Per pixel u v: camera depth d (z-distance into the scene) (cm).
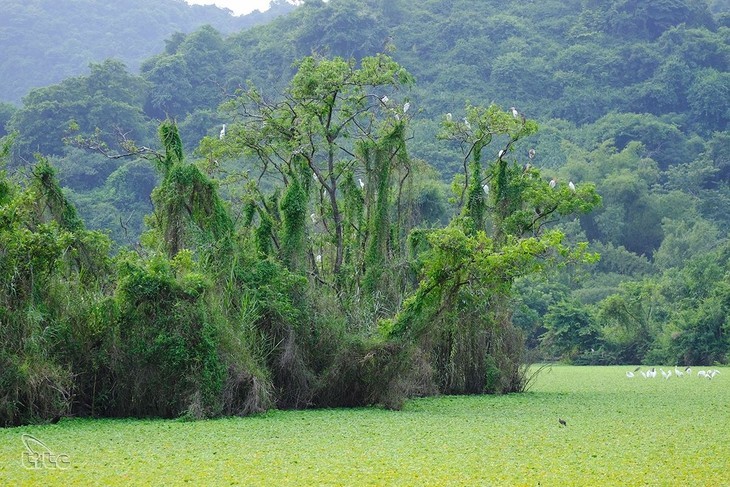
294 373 3562
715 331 8019
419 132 11950
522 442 2622
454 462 2297
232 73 13325
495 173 4594
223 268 3584
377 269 4134
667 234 11600
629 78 16050
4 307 2994
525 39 16850
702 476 2147
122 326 3238
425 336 3716
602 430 2891
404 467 2230
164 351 3183
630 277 10812
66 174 9750
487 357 4359
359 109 4428
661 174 13388
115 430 2839
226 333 3300
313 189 4538
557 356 8750
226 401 3250
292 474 2144
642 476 2144
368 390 3631
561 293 9475
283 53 13812
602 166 12812
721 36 16962
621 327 8669
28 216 3488
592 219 12262
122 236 8600
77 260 3553
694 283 8719
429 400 3959
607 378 5747
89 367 3238
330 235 4366
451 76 15275
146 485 2033
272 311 3569
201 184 3750
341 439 2673
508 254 3516
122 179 9481
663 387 4866
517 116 4544
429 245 4362
